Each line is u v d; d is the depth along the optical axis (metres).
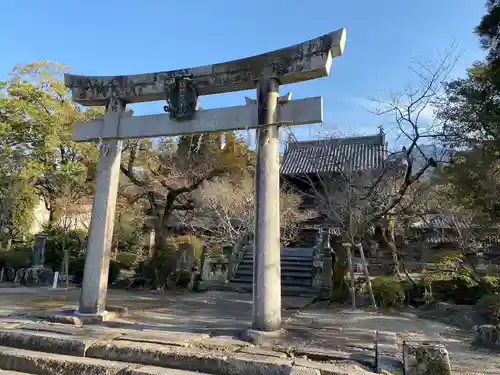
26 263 16.31
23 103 16.62
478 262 12.55
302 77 5.55
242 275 15.48
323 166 15.88
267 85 5.60
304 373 3.90
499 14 8.02
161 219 15.38
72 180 17.73
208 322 6.80
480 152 8.32
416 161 10.71
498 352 5.47
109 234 6.38
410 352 4.03
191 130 6.04
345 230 10.57
